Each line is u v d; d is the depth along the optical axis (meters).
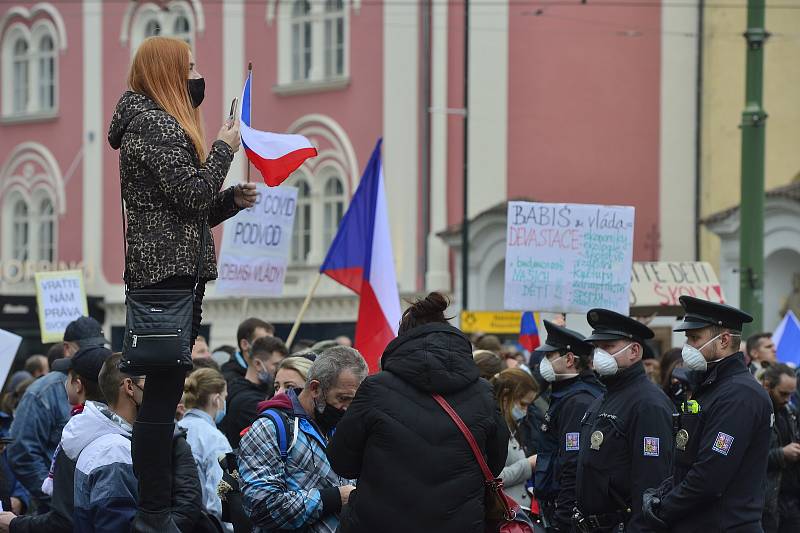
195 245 7.97
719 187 38.88
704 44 39.19
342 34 43.88
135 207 7.97
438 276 40.19
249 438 10.03
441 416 8.73
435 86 40.72
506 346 22.36
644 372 11.91
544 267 17.11
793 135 38.84
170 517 8.41
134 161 7.91
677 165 39.47
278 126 45.09
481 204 40.19
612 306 17.09
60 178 50.34
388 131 41.88
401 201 41.41
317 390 10.12
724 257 34.03
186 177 7.83
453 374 8.80
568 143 40.22
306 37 44.81
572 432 13.04
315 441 10.10
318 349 14.36
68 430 9.66
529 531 9.07
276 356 14.66
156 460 8.26
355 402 8.85
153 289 7.89
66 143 50.31
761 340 19.38
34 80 51.44
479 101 40.34
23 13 51.56
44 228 51.25
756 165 22.95
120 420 9.70
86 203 49.56
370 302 16.34
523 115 40.34
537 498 13.84
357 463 8.88
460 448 8.70
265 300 43.78
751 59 22.97
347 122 43.12
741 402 10.84
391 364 8.88
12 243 51.84
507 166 40.34
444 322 9.12
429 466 8.62
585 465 11.84
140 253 7.88
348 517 8.76
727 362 11.13
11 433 13.52
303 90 44.19
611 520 11.72
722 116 38.84
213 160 8.07
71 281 22.33
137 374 8.03
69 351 14.97
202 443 12.75
